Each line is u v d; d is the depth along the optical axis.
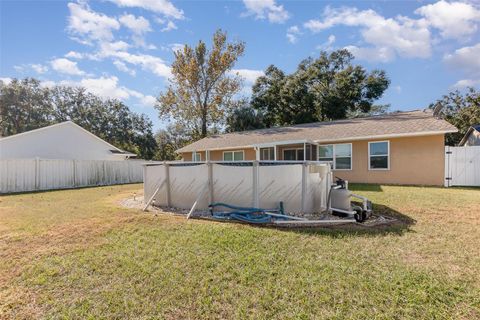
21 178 14.74
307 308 2.68
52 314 2.68
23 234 5.19
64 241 4.77
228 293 2.97
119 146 41.06
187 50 27.30
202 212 7.10
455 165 11.73
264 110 31.92
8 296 3.01
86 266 3.70
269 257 3.86
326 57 31.05
